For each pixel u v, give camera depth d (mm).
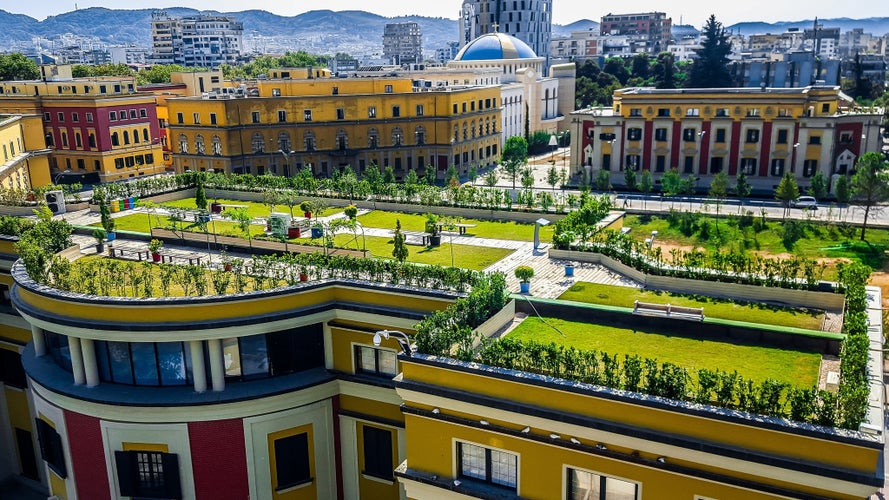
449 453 22375
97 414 28766
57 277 31281
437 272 29578
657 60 197375
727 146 93188
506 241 44438
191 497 29234
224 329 28172
